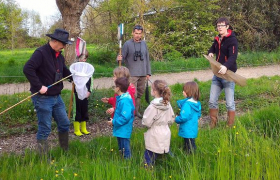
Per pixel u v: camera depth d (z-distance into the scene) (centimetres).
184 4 1902
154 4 1873
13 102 811
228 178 374
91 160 451
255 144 451
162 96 446
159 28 1931
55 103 489
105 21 1844
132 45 706
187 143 486
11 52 3462
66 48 1495
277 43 2036
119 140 475
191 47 1773
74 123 635
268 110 626
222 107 795
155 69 1497
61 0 1453
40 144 482
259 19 1998
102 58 1748
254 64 1647
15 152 533
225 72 575
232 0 2012
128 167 396
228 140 501
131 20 1764
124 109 451
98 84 1130
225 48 604
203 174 385
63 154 486
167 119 453
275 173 381
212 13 1970
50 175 383
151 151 446
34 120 742
